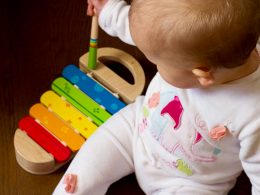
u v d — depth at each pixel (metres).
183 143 0.81
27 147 0.99
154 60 0.69
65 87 1.08
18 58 1.20
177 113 0.80
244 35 0.61
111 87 1.10
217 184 0.88
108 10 0.91
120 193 1.03
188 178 0.87
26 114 1.11
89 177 0.90
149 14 0.62
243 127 0.72
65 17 1.30
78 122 1.03
